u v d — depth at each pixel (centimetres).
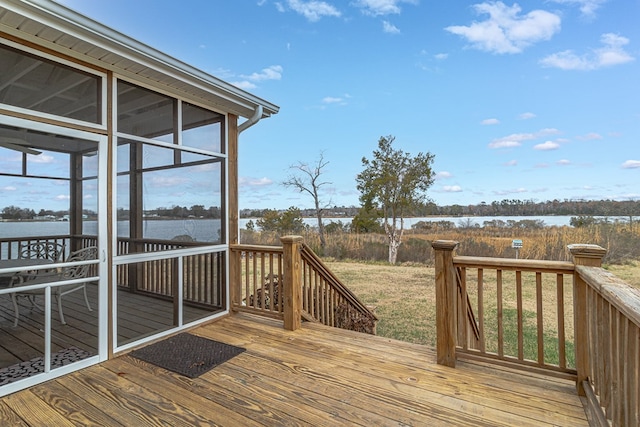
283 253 354
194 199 359
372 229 1280
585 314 208
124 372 248
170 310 331
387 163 1212
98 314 269
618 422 148
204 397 211
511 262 234
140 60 267
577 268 207
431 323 571
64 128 249
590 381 202
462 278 260
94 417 189
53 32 221
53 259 258
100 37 235
